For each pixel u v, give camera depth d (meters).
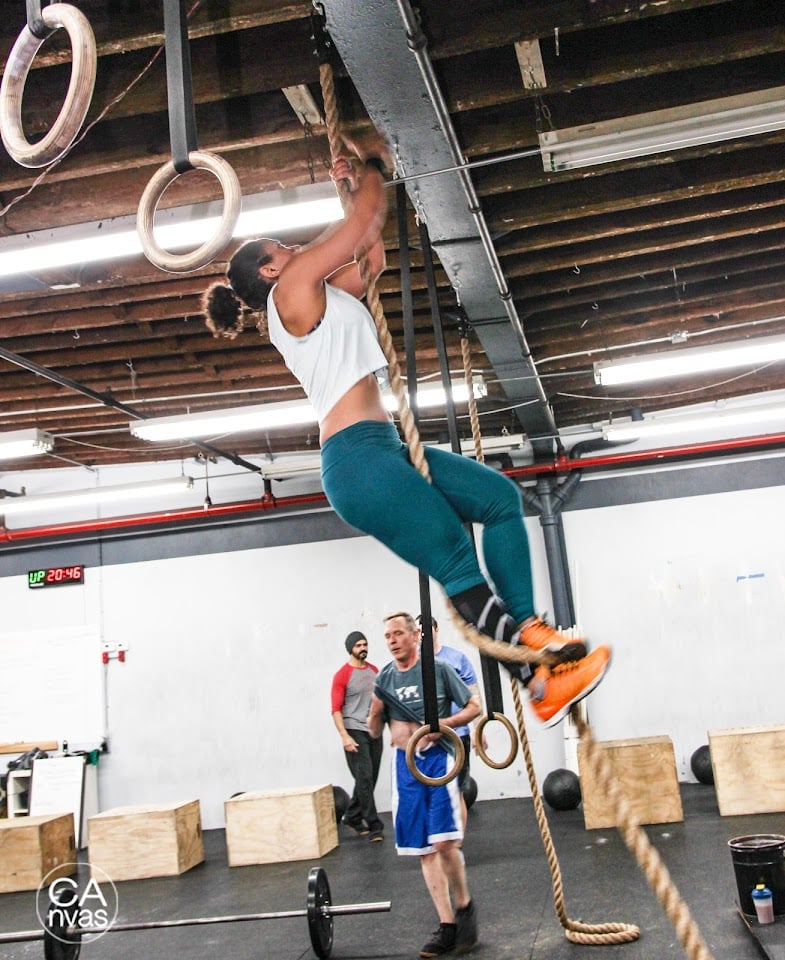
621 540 9.09
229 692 9.46
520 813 7.99
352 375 1.97
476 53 3.66
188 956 4.89
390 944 4.65
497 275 5.01
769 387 8.70
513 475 9.21
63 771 8.99
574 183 4.58
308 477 9.84
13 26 3.30
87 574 9.92
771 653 8.62
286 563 9.64
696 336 6.80
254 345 6.35
